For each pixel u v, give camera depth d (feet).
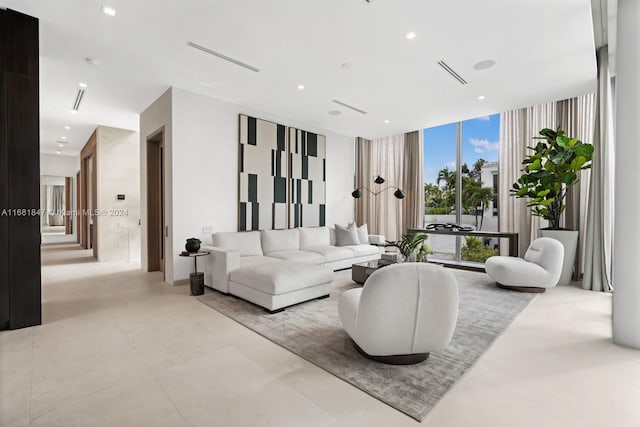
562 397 5.77
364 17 9.08
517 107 16.80
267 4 8.52
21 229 9.26
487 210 19.29
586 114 15.37
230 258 12.42
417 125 20.44
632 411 5.36
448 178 20.81
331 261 16.80
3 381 6.29
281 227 18.63
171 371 6.72
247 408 5.47
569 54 11.24
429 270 6.46
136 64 12.01
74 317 10.11
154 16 9.05
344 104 16.52
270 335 8.56
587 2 8.41
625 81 8.20
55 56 11.39
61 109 17.33
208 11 8.81
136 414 5.30
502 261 13.52
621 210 8.15
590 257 13.60
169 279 14.62
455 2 8.42
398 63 11.93
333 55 11.34
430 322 6.53
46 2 8.54
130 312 10.60
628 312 7.96
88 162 28.02
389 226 23.29
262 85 14.01
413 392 5.89
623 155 8.18
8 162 9.09
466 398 5.73
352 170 24.07
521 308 10.94
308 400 5.70
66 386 6.12
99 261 21.22
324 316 10.10
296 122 19.71
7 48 9.03
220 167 15.80
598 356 7.43
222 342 8.20
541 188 14.64
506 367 6.87
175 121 14.20
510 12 8.84
